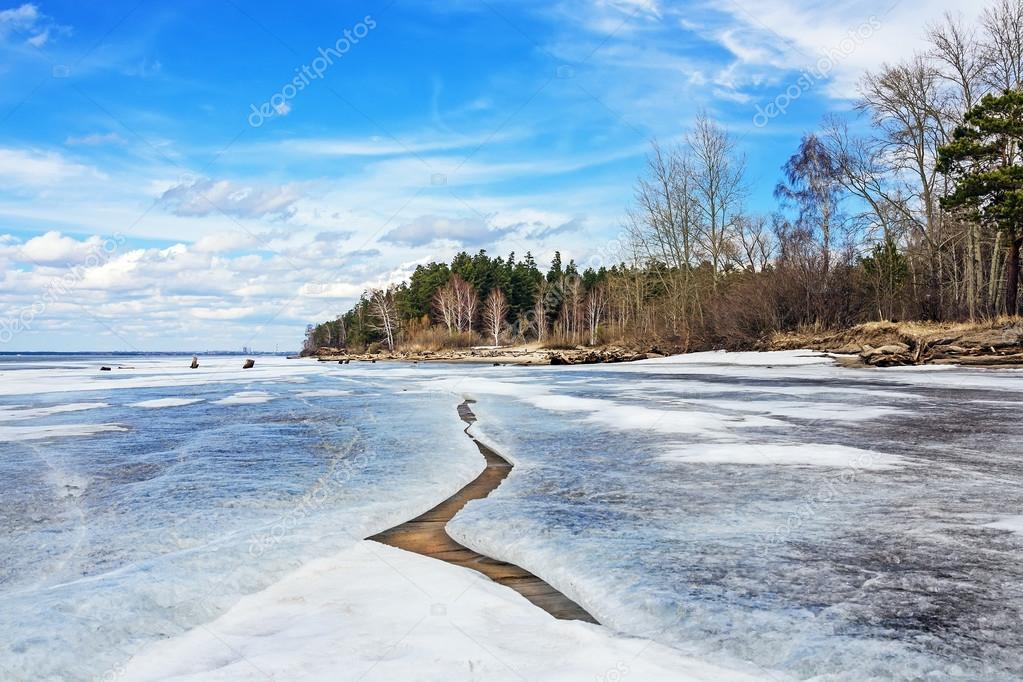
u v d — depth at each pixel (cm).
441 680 255
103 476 704
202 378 3086
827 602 331
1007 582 356
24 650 285
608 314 8069
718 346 4012
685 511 516
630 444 841
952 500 539
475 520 502
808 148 3778
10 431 1101
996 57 3172
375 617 324
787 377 2108
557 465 717
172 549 443
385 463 736
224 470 711
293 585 372
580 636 301
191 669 270
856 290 3619
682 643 292
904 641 286
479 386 1995
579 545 434
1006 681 251
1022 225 2709
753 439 857
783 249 4038
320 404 1511
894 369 2322
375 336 9969
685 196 4219
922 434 883
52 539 471
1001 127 2684
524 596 364
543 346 6394
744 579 365
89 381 2908
